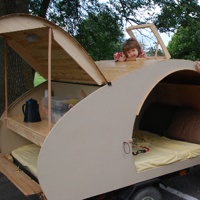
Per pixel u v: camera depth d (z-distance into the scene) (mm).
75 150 3133
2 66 6160
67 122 3078
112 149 3359
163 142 4598
